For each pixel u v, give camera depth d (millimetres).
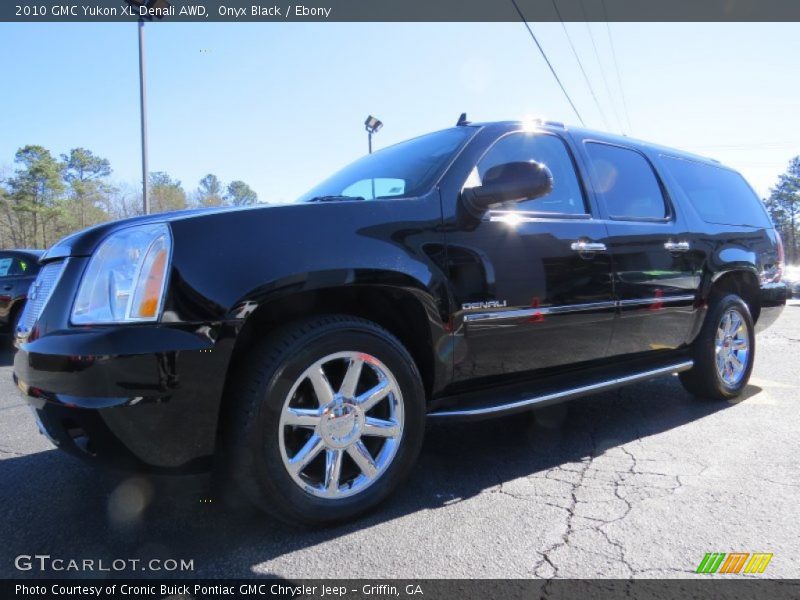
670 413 4004
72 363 1887
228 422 2070
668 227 3781
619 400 4398
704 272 3992
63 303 2131
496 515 2398
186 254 1996
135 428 1888
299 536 2223
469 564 2016
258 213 2193
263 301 2057
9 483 2777
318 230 2246
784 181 73812
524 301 2824
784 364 6016
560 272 2994
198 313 1954
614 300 3281
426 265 2473
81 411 1871
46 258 2461
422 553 2092
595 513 2408
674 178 4113
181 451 1981
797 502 2496
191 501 2545
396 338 2449
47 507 2502
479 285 2652
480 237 2695
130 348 1863
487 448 3289
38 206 48906
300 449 2223
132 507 2486
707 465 2957
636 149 3934
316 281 2160
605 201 3436
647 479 2779
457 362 2627
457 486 2721
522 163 2520
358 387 2453
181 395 1920
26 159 49188
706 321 4070
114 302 2008
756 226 4801
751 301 4738
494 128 3033
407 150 3230
